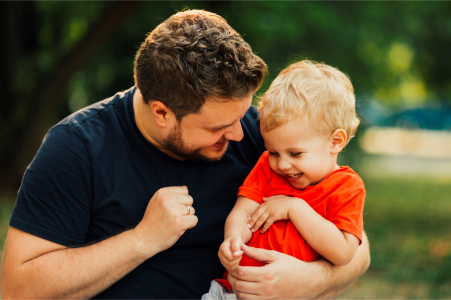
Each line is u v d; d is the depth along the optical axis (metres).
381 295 4.48
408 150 21.12
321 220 1.71
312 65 1.87
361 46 9.37
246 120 2.10
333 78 1.81
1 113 7.93
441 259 5.57
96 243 1.60
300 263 1.69
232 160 1.96
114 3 7.02
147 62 1.66
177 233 1.59
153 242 1.58
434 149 21.28
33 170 1.63
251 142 2.05
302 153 1.74
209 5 7.36
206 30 1.60
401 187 11.28
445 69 11.37
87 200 1.67
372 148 12.29
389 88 10.89
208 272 1.85
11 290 1.55
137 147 1.77
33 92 7.62
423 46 10.67
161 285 1.76
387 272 5.16
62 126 1.72
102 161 1.70
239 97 1.60
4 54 8.05
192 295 1.80
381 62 10.01
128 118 1.79
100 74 9.30
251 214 1.85
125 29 8.31
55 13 9.04
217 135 1.69
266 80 8.08
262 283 1.62
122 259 1.56
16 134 7.73
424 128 23.64
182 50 1.57
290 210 1.74
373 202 9.45
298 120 1.71
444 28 9.73
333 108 1.75
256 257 1.66
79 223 1.65
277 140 1.75
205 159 1.80
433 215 8.25
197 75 1.55
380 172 13.56
